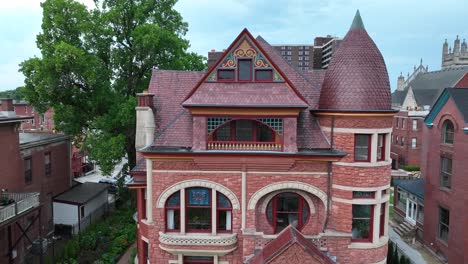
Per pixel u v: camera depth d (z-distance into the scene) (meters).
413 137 61.09
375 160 16.16
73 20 30.62
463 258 23.38
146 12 33.66
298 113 15.88
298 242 14.23
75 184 37.19
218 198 16.77
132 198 36.16
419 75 82.56
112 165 29.78
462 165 23.75
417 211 30.62
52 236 29.58
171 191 16.64
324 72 19.66
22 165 27.28
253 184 16.47
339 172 16.25
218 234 16.67
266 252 14.96
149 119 17.31
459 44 99.88
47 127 61.94
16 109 62.59
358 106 15.90
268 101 15.84
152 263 17.02
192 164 16.50
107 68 33.12
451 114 25.27
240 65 16.42
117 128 31.94
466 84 58.09
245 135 16.94
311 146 16.55
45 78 28.61
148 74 34.00
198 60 36.62
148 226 17.05
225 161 16.22
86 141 31.25
